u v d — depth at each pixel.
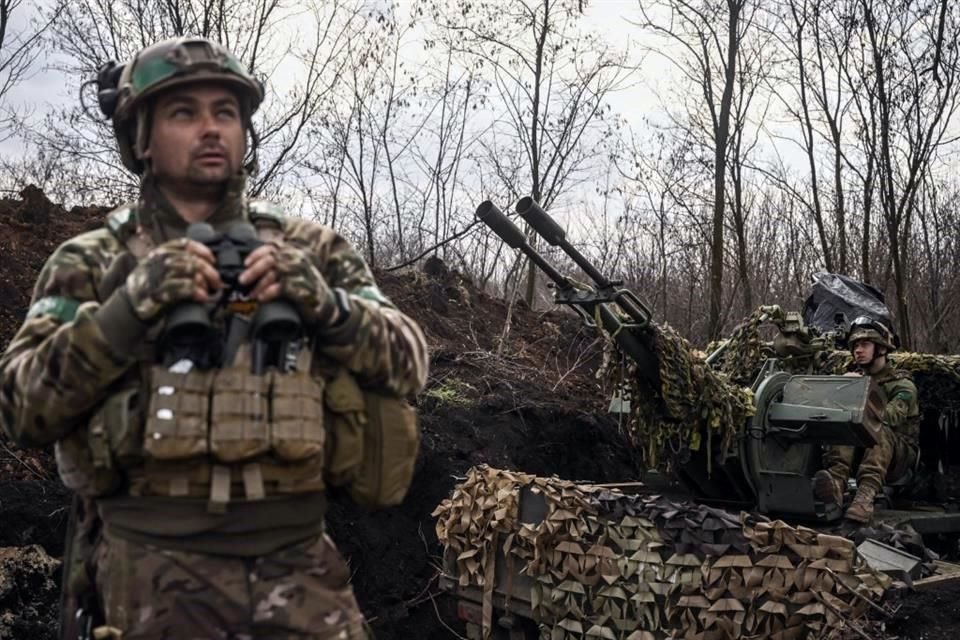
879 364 6.69
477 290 10.88
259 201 2.50
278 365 2.14
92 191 10.02
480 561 5.95
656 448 6.06
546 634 5.49
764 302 17.84
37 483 6.21
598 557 5.25
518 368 9.28
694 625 4.92
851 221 17.28
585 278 16.36
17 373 2.12
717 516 5.00
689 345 5.89
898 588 4.81
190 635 2.10
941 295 17.83
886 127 13.16
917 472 7.46
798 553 4.80
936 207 18.09
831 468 6.25
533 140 12.86
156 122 2.31
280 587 2.17
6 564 5.67
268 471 2.13
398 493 2.36
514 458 8.02
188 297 2.05
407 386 2.36
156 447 2.05
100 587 2.25
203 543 2.13
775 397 6.09
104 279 2.25
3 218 8.13
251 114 2.45
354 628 2.26
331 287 2.43
